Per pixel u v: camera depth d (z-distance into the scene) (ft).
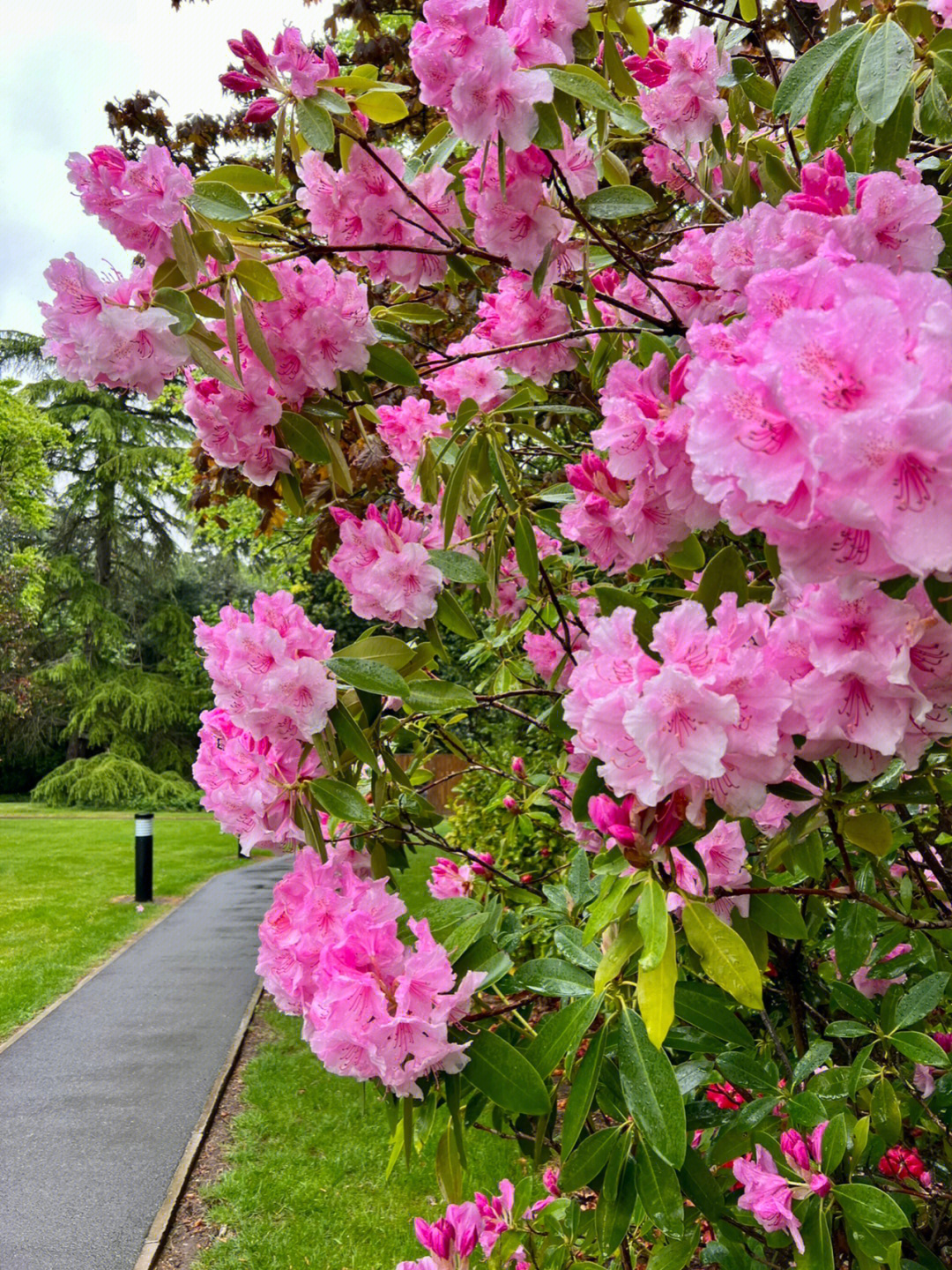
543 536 9.52
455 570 6.17
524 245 5.27
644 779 3.34
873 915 6.10
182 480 49.44
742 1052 6.12
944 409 2.25
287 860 58.65
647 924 3.46
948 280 5.04
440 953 4.74
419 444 7.98
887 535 2.45
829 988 7.73
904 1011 5.95
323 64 4.98
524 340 6.85
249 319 4.63
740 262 4.29
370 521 6.08
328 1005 4.66
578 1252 7.02
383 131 7.39
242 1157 17.30
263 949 5.48
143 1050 22.84
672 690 3.11
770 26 8.41
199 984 28.66
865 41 4.29
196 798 102.47
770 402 2.62
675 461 3.92
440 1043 4.67
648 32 6.03
